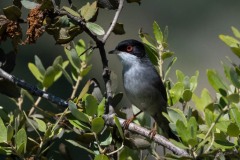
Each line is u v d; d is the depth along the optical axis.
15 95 9.45
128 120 9.29
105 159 8.23
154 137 9.10
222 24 25.53
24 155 8.42
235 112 8.28
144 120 10.52
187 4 25.81
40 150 8.65
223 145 8.20
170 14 25.78
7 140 8.15
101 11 24.94
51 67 9.72
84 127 8.76
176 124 8.19
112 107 9.28
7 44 21.25
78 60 9.77
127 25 25.47
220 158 8.01
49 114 9.09
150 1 25.89
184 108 9.56
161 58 10.42
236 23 25.61
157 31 10.45
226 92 8.97
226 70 8.93
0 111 9.20
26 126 9.16
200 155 8.18
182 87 9.70
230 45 9.68
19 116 9.12
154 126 11.03
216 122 8.44
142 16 25.67
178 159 8.16
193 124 8.18
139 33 10.52
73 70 9.83
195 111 9.49
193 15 25.77
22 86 9.34
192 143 8.09
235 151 8.38
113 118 9.06
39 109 9.20
